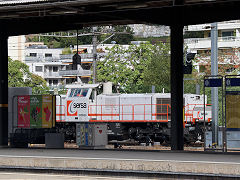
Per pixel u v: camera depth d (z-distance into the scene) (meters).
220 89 73.25
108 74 98.94
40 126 43.16
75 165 27.64
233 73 89.06
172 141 35.28
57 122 54.88
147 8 32.44
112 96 53.50
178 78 35.47
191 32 124.25
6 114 40.47
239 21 108.44
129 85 97.25
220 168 24.09
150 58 100.19
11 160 29.22
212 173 24.27
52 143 41.66
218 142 44.16
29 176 27.08
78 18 37.81
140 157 29.58
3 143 40.19
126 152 33.84
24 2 31.55
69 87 54.94
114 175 26.56
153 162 25.78
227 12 33.75
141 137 52.72
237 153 32.22
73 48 158.12
